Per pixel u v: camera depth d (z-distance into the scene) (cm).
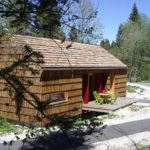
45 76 1478
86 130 444
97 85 2209
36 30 383
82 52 2067
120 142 1164
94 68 1909
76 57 1889
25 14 374
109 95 2016
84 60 1925
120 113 1806
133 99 2261
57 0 362
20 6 372
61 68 1576
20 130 1377
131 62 6138
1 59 1085
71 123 437
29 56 445
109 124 1485
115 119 1627
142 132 1343
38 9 368
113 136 1248
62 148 975
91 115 470
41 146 989
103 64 2083
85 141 1011
